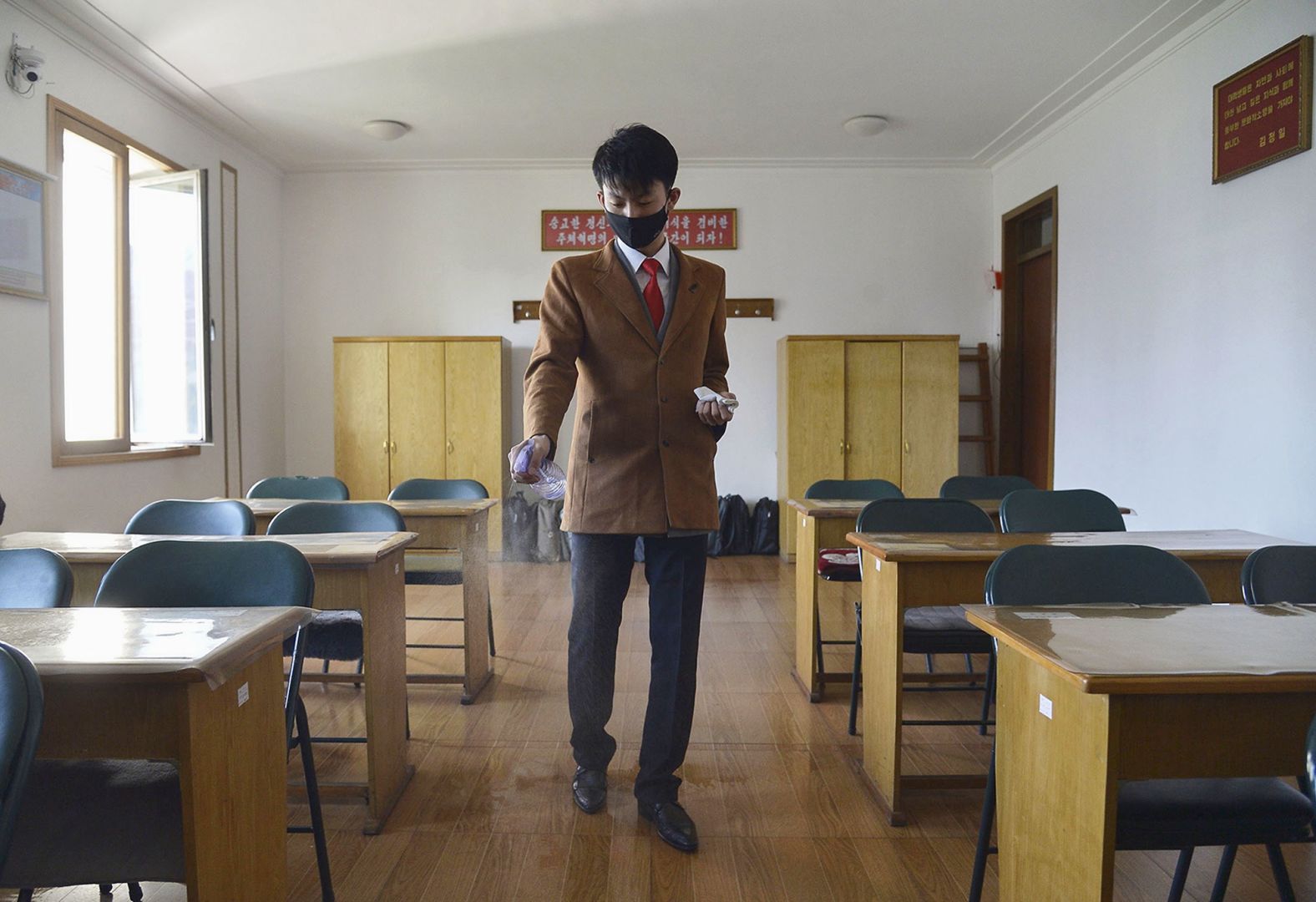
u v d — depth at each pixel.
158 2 3.96
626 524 1.95
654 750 2.11
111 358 4.71
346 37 4.39
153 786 1.41
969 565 2.21
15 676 0.99
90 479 4.34
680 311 2.00
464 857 2.03
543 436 1.83
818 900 1.84
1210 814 1.39
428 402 6.29
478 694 3.23
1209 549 2.40
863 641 2.49
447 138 6.04
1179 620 1.48
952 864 2.00
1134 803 1.41
